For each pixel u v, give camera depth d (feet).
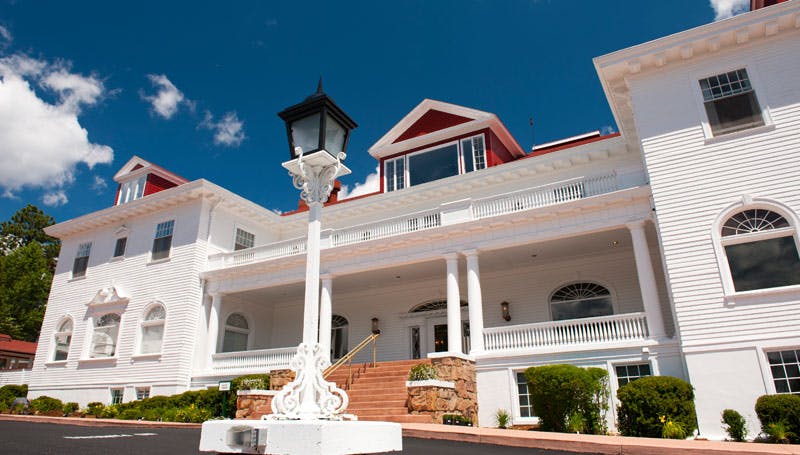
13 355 126.93
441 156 79.25
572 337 49.55
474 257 57.62
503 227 57.16
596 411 40.68
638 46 50.72
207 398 61.41
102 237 89.66
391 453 27.89
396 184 81.56
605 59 52.01
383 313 77.36
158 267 79.82
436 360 49.21
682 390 38.96
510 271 69.31
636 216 50.67
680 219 46.42
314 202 16.08
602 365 46.83
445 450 29.55
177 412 56.85
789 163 43.62
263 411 52.19
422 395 44.91
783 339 39.65
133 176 92.48
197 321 75.00
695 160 47.32
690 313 43.52
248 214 86.22
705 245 44.65
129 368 76.13
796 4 45.60
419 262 64.34
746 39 47.83
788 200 42.78
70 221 91.81
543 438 31.99
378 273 70.64
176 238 79.97
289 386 13.05
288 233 91.97
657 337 45.44
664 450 28.45
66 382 81.97
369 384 54.54
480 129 76.89
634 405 38.29
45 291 146.10
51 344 86.94
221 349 77.30
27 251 148.25
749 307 41.47
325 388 13.16
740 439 37.50
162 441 32.30
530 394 43.27
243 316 83.66
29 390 85.81
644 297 47.70
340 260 66.33
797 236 41.65
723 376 40.75
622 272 62.44
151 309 78.54
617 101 56.18
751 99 47.09
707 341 42.19
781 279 41.52
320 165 16.56
